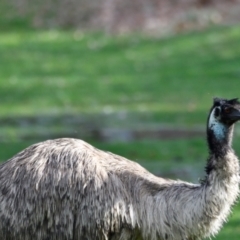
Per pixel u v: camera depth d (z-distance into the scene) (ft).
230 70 256.52
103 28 313.32
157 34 299.79
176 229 99.35
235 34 286.66
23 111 225.15
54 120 214.69
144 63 272.92
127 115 216.54
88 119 214.07
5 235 99.50
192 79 251.39
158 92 241.55
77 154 99.71
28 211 98.53
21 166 99.66
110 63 276.82
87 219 98.27
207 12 307.37
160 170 171.73
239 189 103.04
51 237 98.53
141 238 100.48
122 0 326.44
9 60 284.00
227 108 98.58
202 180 99.55
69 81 258.16
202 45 281.33
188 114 213.87
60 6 332.80
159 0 320.70
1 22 326.85
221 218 99.40
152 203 99.66
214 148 98.73
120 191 99.35
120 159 102.78
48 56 288.51
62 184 98.37
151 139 193.67
